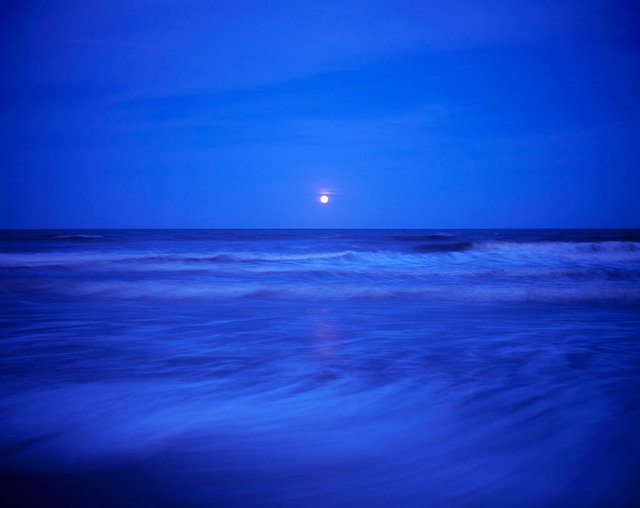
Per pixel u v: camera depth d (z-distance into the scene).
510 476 2.38
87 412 3.22
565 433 2.88
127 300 8.93
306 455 2.61
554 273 13.06
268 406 3.37
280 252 22.47
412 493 2.24
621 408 3.31
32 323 6.65
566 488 2.27
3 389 3.71
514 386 3.84
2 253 20.97
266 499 2.19
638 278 12.52
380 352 5.05
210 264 15.72
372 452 2.65
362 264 16.09
